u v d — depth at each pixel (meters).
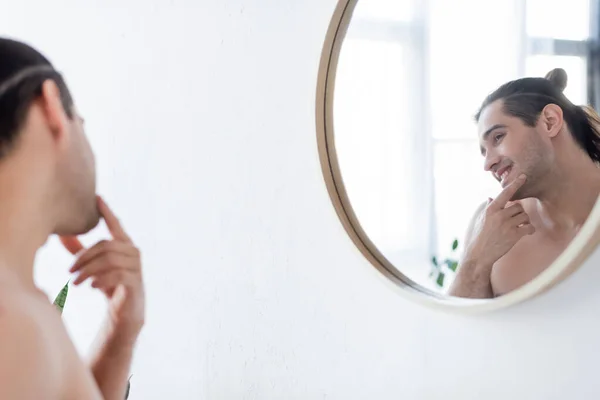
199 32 1.19
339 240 0.97
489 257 0.74
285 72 1.05
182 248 1.24
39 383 0.35
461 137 0.77
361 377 0.95
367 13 0.88
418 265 0.83
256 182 1.10
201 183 1.20
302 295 1.04
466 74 0.76
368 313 0.94
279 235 1.07
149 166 1.29
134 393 1.33
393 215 0.86
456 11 0.77
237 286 1.14
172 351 1.26
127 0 1.32
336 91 0.93
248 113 1.11
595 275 0.67
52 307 0.41
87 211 0.47
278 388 1.08
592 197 0.64
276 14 1.06
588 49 0.63
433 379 0.85
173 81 1.24
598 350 0.67
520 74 0.70
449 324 0.83
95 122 1.38
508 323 0.76
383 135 0.87
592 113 0.63
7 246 0.40
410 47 0.83
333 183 0.95
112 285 0.59
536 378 0.73
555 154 0.67
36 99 0.43
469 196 0.76
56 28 1.44
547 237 0.68
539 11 0.68
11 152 0.41
